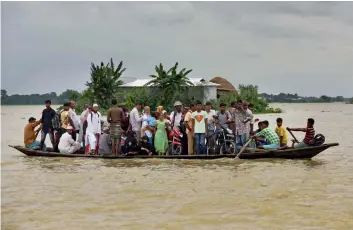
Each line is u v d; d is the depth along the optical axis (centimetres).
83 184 1320
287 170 1505
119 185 1302
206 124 1734
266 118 5497
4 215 1003
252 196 1152
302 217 964
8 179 1395
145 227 913
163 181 1349
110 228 910
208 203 1090
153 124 1792
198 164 1631
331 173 1452
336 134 3112
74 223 945
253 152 1712
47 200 1133
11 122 5462
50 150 1905
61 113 1878
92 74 5469
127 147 1777
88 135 1803
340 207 1040
